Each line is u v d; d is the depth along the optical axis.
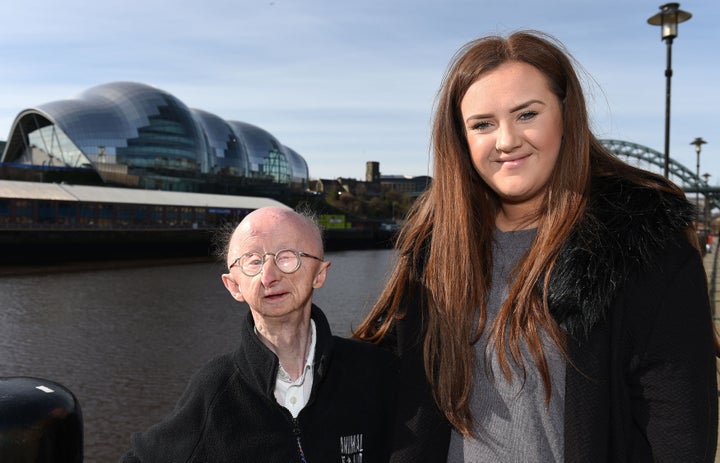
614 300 1.27
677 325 1.21
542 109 1.36
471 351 1.46
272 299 1.52
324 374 1.54
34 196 40.56
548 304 1.33
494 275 1.51
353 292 24.19
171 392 9.88
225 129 87.62
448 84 1.50
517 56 1.37
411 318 1.57
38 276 29.34
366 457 1.58
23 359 12.08
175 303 20.34
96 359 12.14
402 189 146.00
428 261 1.56
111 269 34.47
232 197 58.00
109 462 7.02
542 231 1.39
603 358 1.27
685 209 1.28
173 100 77.25
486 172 1.43
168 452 1.54
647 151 83.81
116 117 72.94
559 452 1.35
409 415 1.51
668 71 10.89
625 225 1.26
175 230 46.53
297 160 105.50
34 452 1.29
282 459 1.50
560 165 1.40
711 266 20.30
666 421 1.21
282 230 1.54
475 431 1.43
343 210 90.44
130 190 50.12
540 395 1.37
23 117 74.94
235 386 1.54
